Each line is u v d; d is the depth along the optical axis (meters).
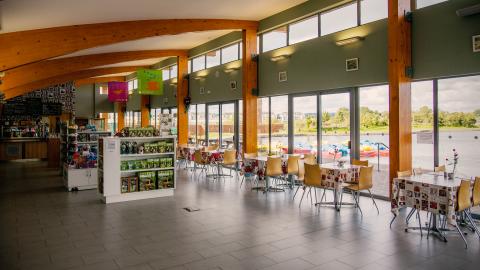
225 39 12.12
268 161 7.91
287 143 9.89
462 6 6.02
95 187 8.79
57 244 4.69
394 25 6.62
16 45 6.80
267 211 6.46
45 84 15.36
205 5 8.38
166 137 7.96
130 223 5.70
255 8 9.28
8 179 10.38
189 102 14.53
